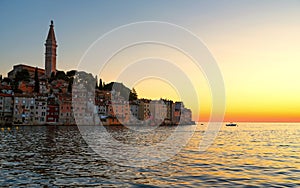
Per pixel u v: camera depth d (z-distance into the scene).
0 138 64.81
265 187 20.12
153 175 23.72
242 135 104.19
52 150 41.75
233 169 27.17
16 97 135.38
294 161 33.66
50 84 181.38
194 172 25.25
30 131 97.19
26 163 29.36
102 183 20.95
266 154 41.38
